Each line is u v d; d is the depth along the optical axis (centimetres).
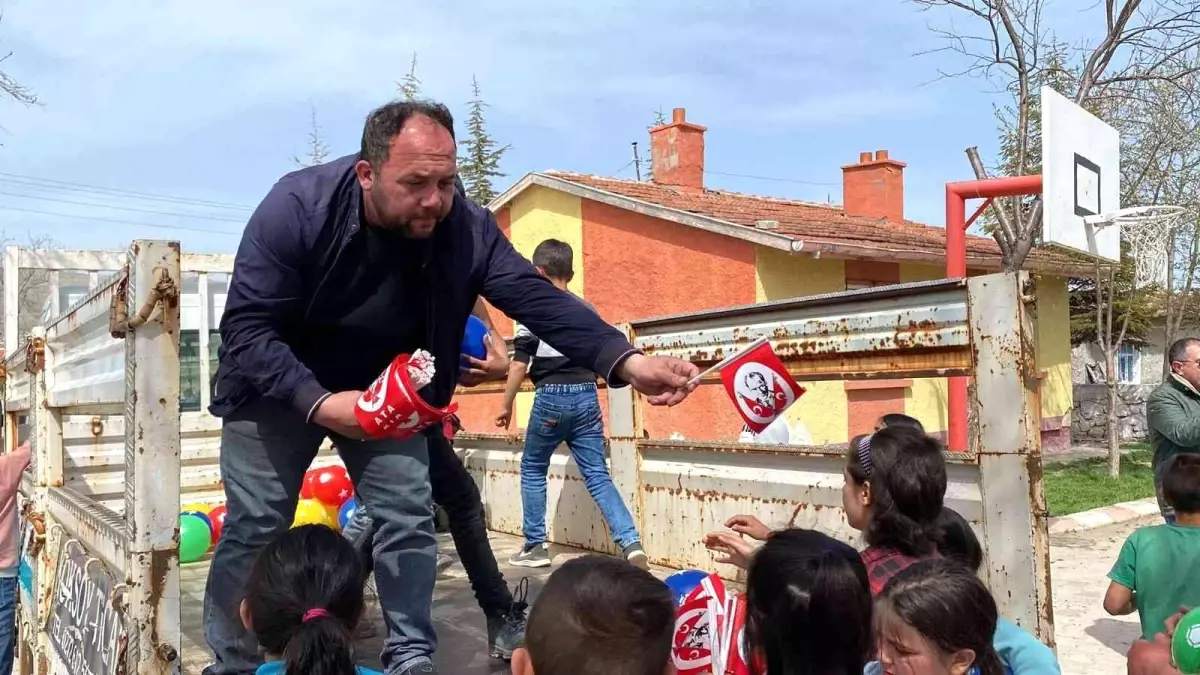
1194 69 1120
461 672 328
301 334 263
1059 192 756
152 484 250
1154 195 1401
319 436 277
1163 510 548
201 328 604
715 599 252
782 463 393
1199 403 536
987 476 300
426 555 282
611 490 464
